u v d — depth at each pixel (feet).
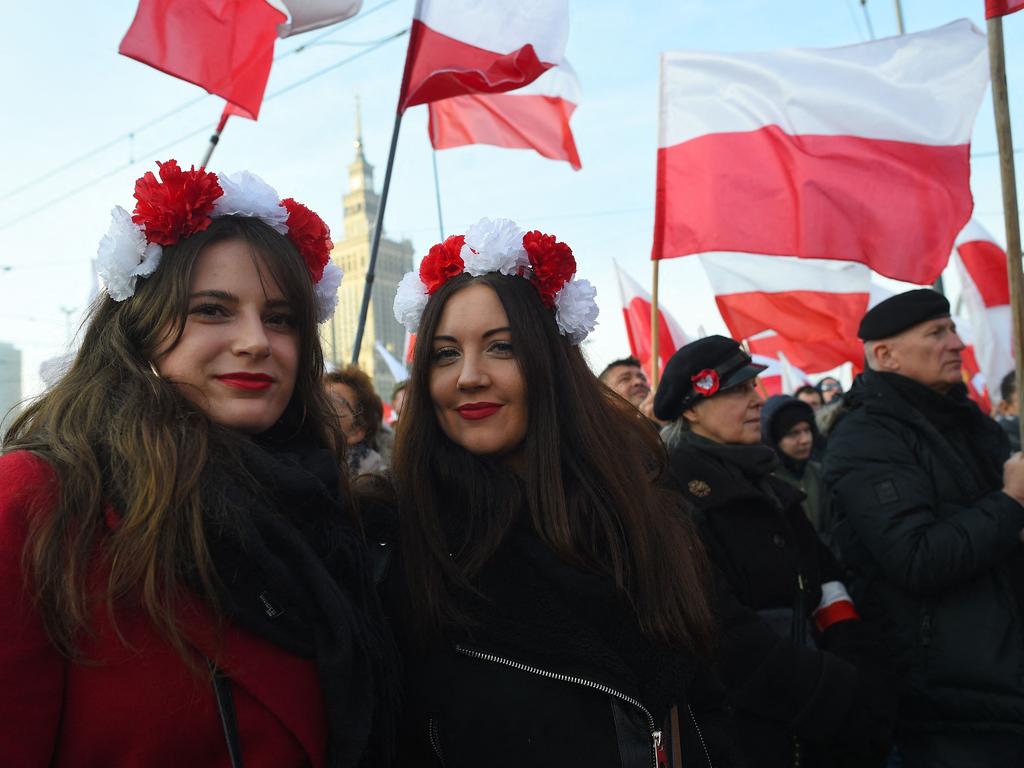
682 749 5.54
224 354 4.52
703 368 8.71
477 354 5.54
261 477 4.40
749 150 12.27
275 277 4.70
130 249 4.48
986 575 8.27
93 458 4.03
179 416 4.26
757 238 12.03
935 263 11.34
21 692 3.63
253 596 4.18
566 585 5.19
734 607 7.38
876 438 8.78
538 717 4.87
